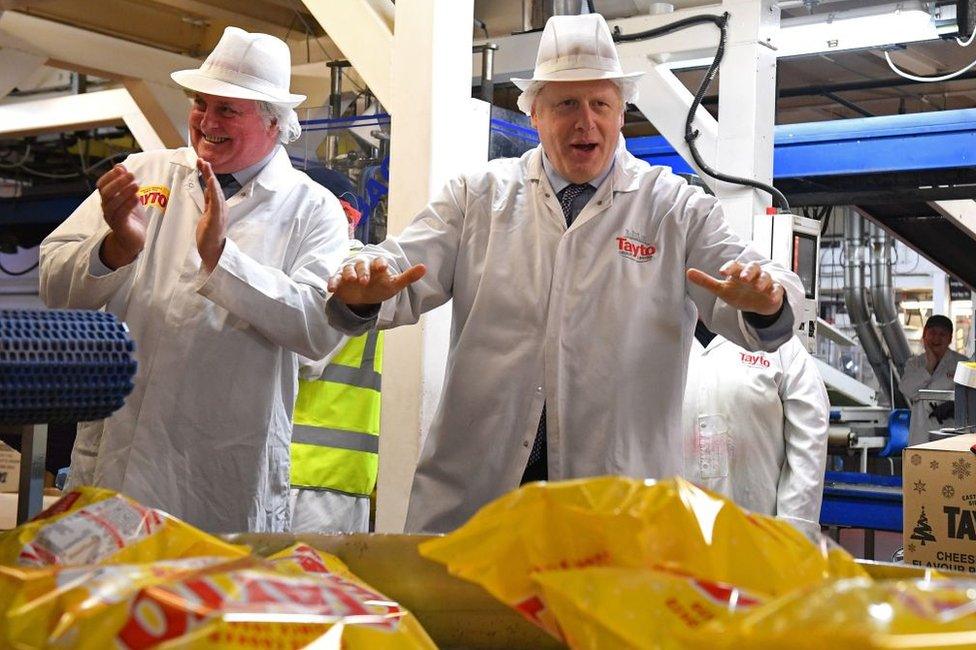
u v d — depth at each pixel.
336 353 3.25
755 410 3.71
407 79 3.03
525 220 2.37
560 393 2.27
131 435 2.39
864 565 0.92
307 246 2.51
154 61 5.34
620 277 2.31
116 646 0.58
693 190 2.38
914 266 12.36
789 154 5.47
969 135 5.13
